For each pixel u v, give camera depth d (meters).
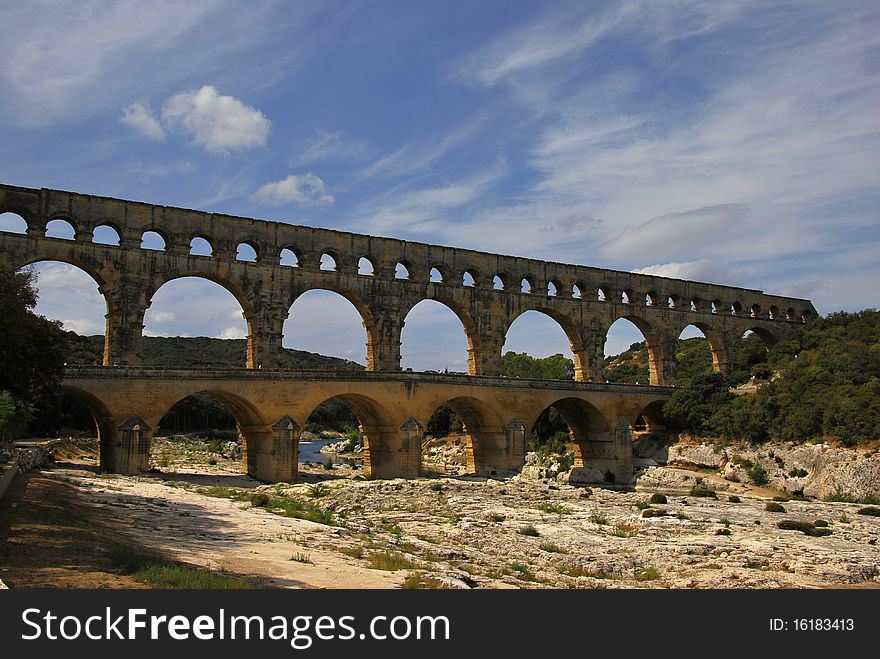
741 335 127.06
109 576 22.19
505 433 93.44
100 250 74.88
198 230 81.06
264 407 77.25
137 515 40.19
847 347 108.69
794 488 87.94
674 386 115.25
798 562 38.28
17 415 47.25
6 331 44.53
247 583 23.80
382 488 68.19
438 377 89.25
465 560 37.09
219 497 56.28
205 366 82.38
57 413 119.06
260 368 80.31
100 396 68.38
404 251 94.81
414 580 27.17
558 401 105.88
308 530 39.62
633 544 42.59
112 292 75.06
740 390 112.25
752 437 98.44
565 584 32.78
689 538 45.00
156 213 78.62
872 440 84.38
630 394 106.50
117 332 74.94
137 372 70.38
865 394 88.94
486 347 99.31
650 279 117.00
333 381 81.75
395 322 92.69
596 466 105.81
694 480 96.50
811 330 128.00
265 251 84.81
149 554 27.03
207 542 33.38
